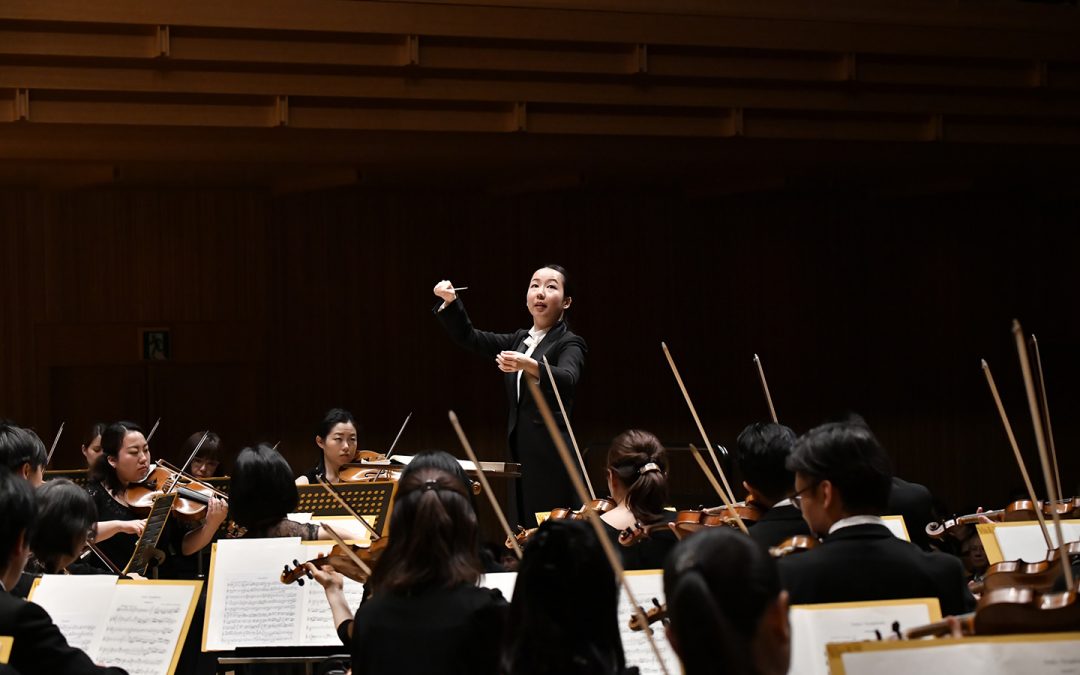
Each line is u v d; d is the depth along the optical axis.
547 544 2.24
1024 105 9.49
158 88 7.78
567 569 2.22
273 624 3.96
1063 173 10.60
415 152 8.64
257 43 7.85
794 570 2.71
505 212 11.11
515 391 5.76
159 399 10.30
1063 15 9.29
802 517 3.28
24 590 3.68
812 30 8.76
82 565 4.48
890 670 2.01
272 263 10.45
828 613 2.56
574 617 2.21
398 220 10.84
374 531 4.45
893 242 12.16
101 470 6.06
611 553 2.09
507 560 4.48
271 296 10.44
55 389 10.05
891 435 12.02
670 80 8.74
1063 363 12.55
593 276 11.31
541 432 5.64
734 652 1.57
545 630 2.20
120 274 10.10
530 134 8.72
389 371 10.75
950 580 2.72
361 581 3.62
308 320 10.55
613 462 4.15
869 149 9.52
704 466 3.57
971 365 12.30
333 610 3.56
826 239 11.96
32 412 9.91
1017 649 2.01
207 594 4.02
